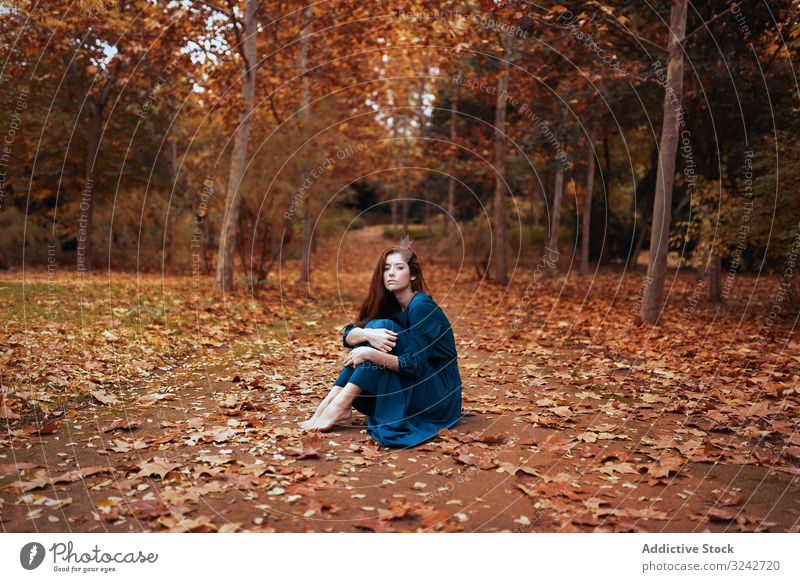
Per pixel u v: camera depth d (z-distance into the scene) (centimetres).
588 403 478
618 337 808
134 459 339
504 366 640
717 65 1131
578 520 269
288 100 1474
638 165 2497
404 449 364
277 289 1341
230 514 272
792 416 439
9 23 1005
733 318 973
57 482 303
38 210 1866
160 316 828
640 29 1241
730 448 372
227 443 371
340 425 411
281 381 546
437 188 2794
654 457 352
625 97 1254
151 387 513
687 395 498
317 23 1249
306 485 304
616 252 2652
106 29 1117
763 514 278
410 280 436
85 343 617
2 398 427
